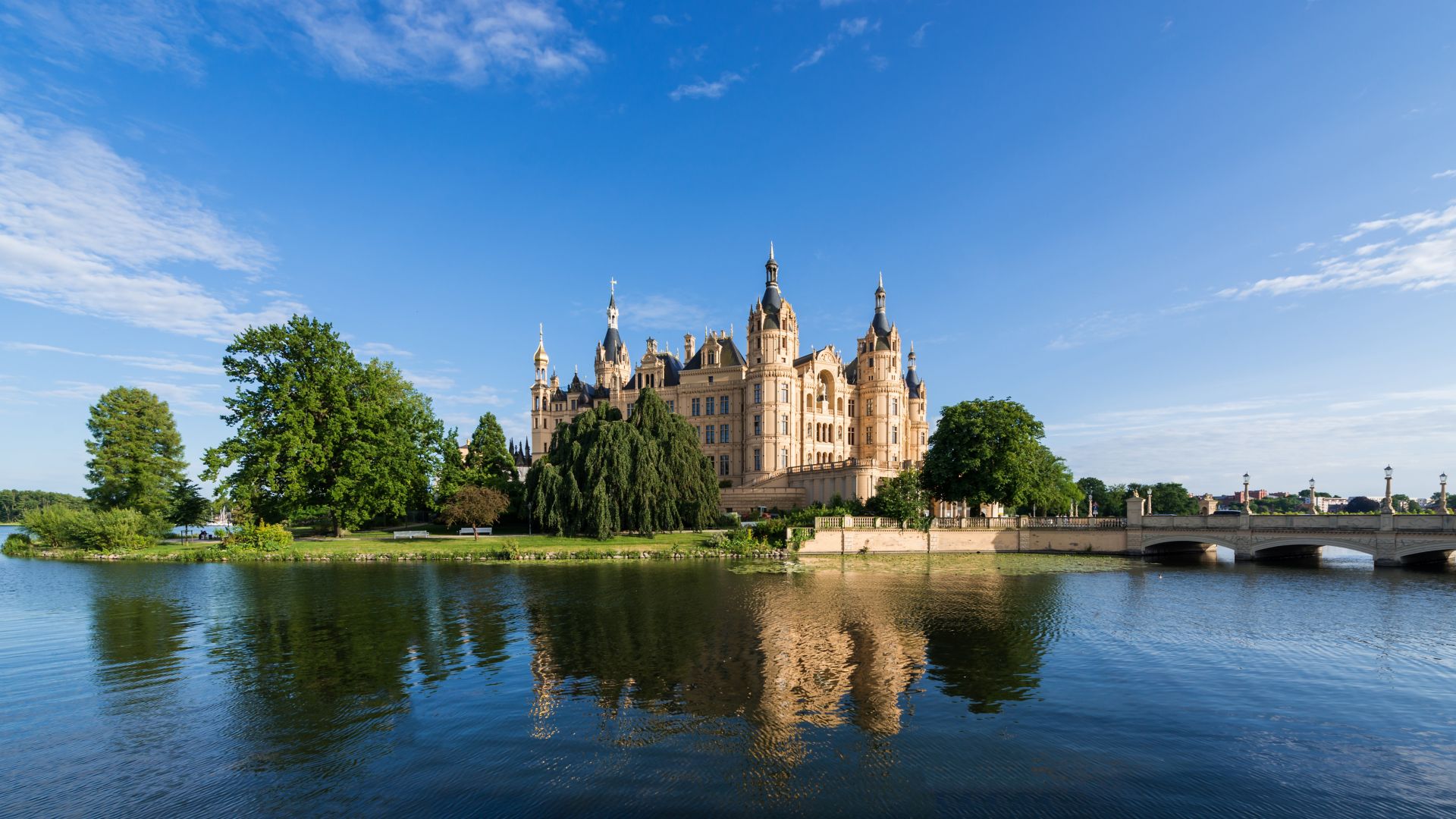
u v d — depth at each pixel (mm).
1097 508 140500
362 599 40906
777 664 26062
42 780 16375
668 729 19406
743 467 115562
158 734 19188
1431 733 19266
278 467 71000
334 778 16375
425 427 84750
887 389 120375
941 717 20438
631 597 41625
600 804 15047
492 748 18016
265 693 22641
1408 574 55125
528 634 31109
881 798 15312
